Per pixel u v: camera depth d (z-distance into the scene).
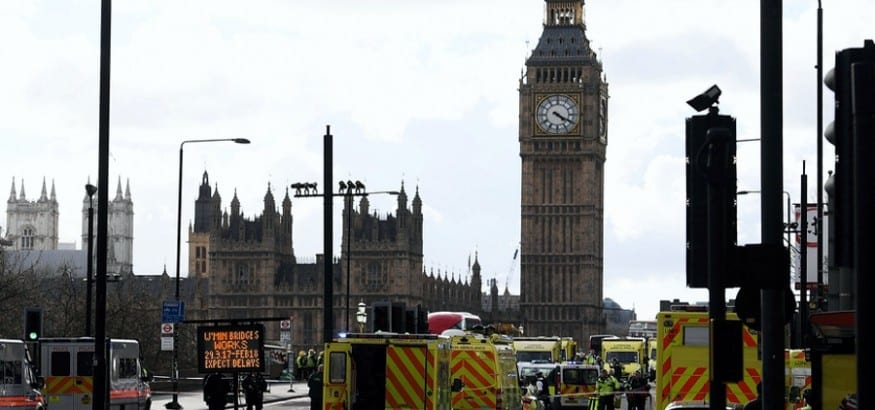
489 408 117.38
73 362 137.25
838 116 39.31
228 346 116.06
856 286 37.12
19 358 118.44
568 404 181.38
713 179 55.09
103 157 104.00
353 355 102.94
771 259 52.59
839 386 56.44
